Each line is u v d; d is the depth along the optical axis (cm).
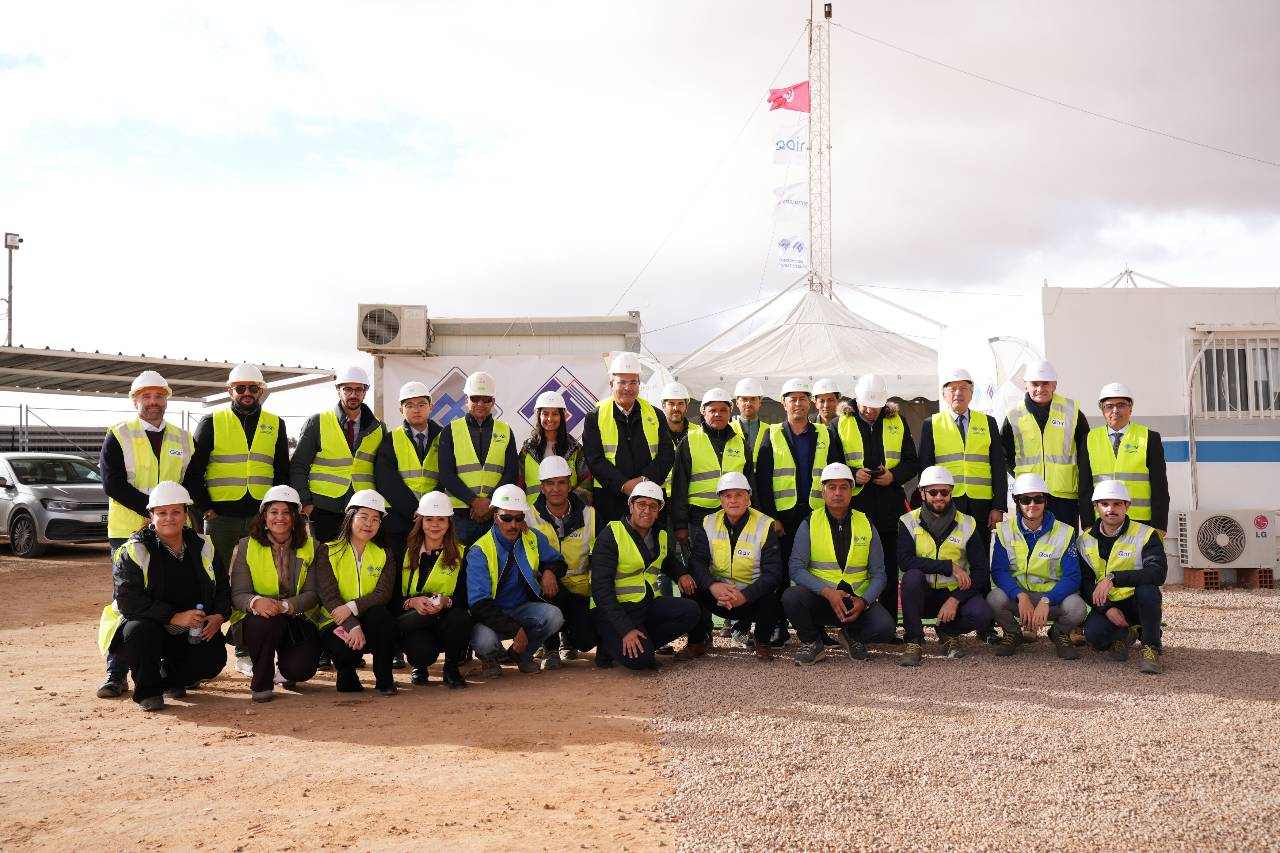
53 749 568
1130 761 506
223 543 808
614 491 855
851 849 403
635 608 790
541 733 590
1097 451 890
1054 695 656
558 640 819
